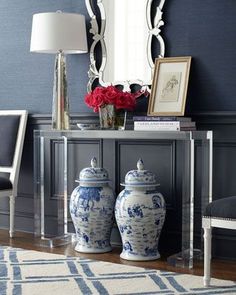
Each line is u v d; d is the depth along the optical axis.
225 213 2.70
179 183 3.54
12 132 3.99
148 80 3.63
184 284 2.81
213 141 3.39
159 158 3.61
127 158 3.75
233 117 3.31
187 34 3.49
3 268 3.12
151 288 2.74
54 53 3.93
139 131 3.27
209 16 3.41
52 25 3.66
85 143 3.93
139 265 3.22
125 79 3.73
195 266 3.19
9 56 4.25
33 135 4.10
